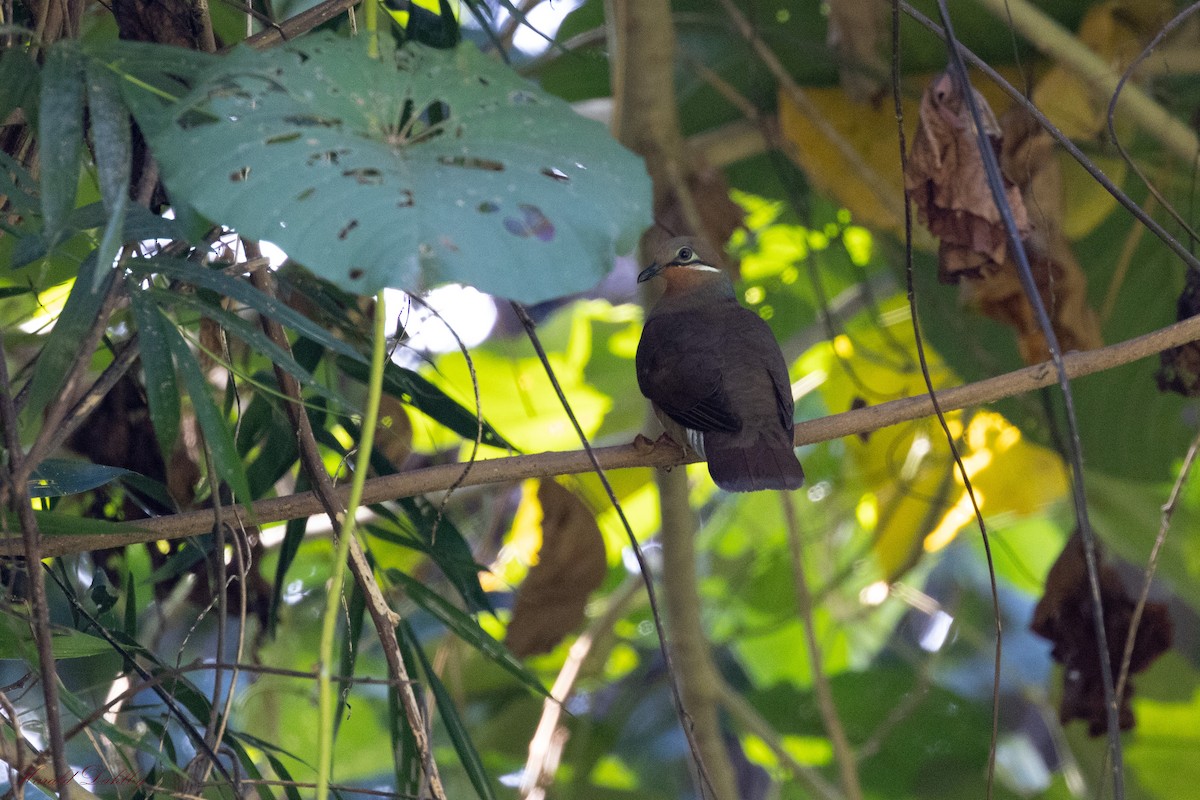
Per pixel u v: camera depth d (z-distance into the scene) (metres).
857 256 16.53
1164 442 14.28
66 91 5.81
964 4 12.51
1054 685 15.02
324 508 7.46
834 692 17.28
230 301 8.59
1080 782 14.99
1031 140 9.85
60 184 5.68
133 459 9.59
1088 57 12.10
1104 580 11.09
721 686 12.77
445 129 5.75
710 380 10.12
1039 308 6.23
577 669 13.60
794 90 12.14
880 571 16.98
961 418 15.02
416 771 7.93
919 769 17.08
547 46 14.22
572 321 18.05
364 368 9.20
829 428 8.52
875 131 13.56
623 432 17.83
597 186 5.57
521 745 15.67
